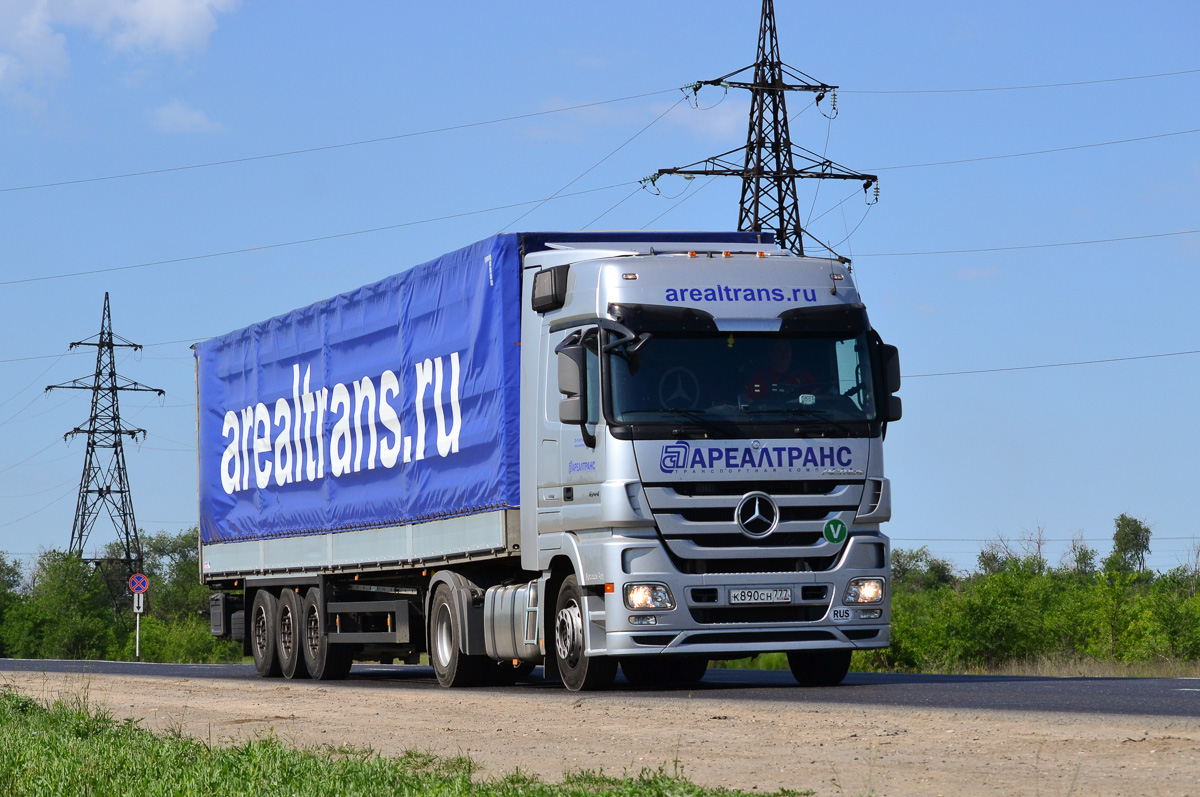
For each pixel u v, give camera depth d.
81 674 28.53
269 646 23.66
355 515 20.64
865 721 10.89
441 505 18.14
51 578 72.69
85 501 82.94
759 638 14.65
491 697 15.75
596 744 10.62
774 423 14.77
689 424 14.60
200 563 26.17
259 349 24.08
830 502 14.80
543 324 16.11
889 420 15.16
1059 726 9.86
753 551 14.59
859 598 14.87
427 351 18.62
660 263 15.10
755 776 8.51
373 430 20.14
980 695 13.06
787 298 15.14
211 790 8.80
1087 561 67.00
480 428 17.19
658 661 18.55
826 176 43.12
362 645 21.42
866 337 15.27
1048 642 42.31
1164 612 39.75
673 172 42.16
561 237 17.09
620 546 14.50
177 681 23.31
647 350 14.74
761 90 43.28
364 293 20.56
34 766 10.09
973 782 7.71
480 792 8.10
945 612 43.31
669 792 7.70
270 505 23.47
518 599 16.75
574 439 15.20
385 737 12.17
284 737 12.59
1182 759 8.07
